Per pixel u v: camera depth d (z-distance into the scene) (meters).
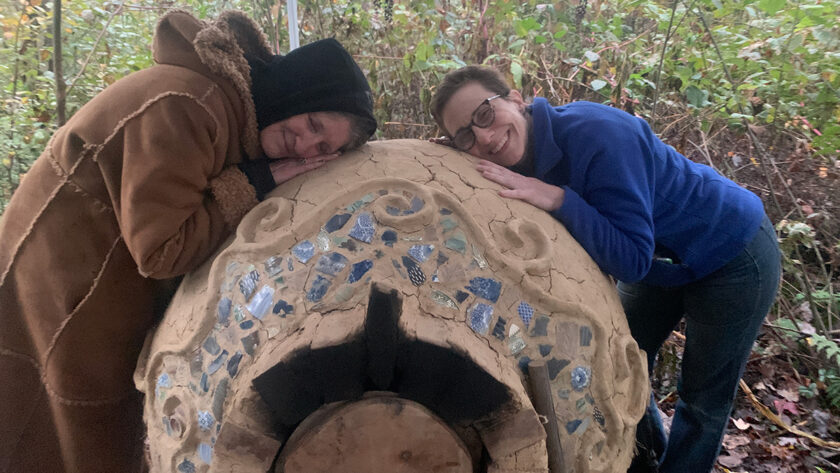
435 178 1.58
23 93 3.16
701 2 3.10
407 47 3.15
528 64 3.21
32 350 1.66
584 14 3.45
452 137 1.85
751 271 1.92
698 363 2.11
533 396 1.33
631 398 1.59
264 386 1.18
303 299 1.32
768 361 3.43
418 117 3.45
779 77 3.26
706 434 2.17
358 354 1.17
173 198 1.41
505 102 1.78
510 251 1.47
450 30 3.21
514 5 3.31
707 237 1.88
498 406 1.22
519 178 1.66
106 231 1.57
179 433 1.40
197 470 1.34
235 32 1.62
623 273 1.65
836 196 3.89
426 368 1.18
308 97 1.53
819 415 3.03
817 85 3.26
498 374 1.23
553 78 3.32
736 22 3.63
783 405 3.12
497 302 1.37
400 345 1.17
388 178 1.50
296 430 1.22
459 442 1.21
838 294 3.51
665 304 2.36
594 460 1.43
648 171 1.74
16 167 3.21
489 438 1.24
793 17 3.05
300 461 1.19
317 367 1.17
